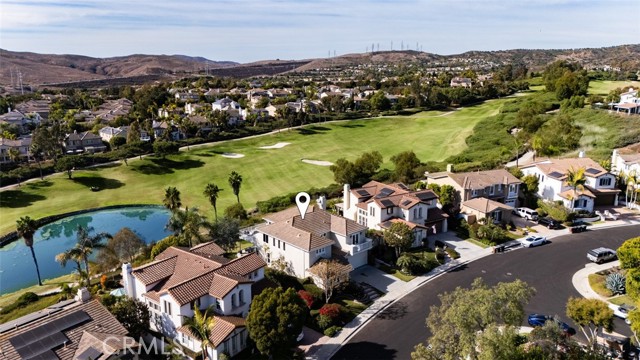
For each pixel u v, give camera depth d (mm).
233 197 97812
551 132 101625
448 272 54969
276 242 55688
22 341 33438
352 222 57781
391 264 57031
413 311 46469
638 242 45438
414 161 89500
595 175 75438
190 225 60750
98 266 59844
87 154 125062
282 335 36719
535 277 52844
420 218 64750
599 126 112312
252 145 141500
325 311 44750
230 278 42719
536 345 32562
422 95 195000
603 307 36062
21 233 60531
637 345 38406
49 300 52812
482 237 63938
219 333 38688
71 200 99062
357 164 90875
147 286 43969
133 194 103438
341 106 189750
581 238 63969
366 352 40000
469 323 29891
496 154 105062
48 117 197500
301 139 147250
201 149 135750
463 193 71750
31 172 110312
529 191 76500
